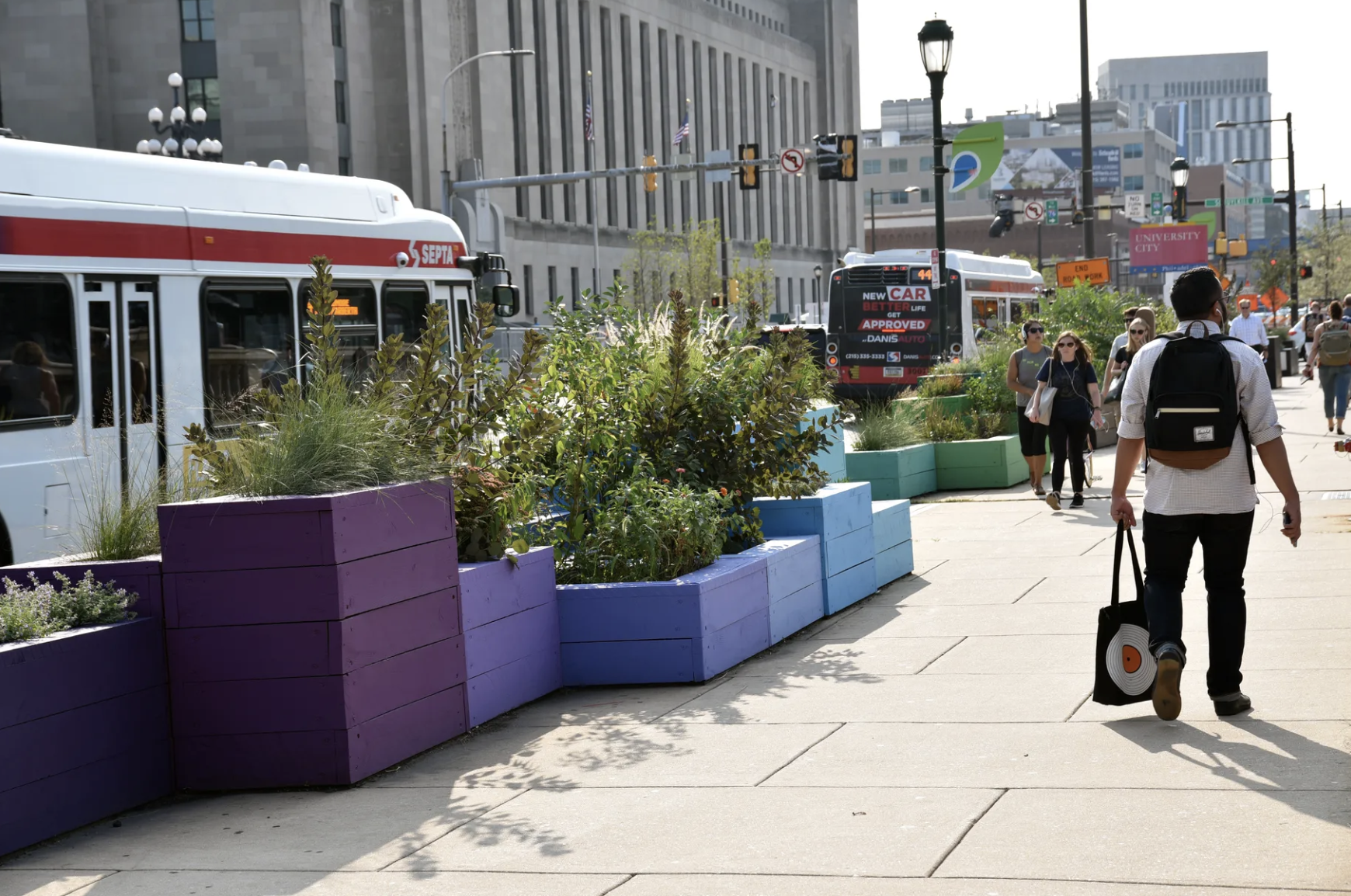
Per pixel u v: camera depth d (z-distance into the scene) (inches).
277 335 514.9
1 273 415.2
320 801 244.8
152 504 276.4
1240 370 249.3
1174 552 253.0
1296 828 193.0
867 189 6830.7
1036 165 6289.4
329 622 251.3
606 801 231.8
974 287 1258.0
